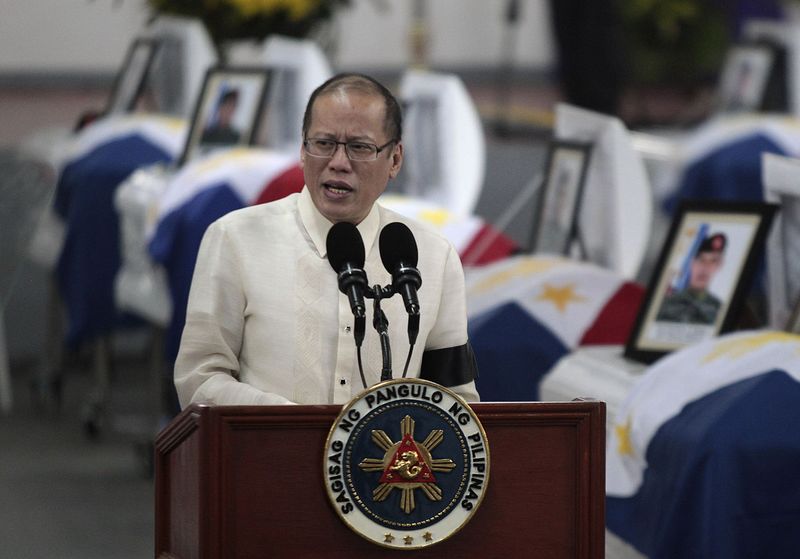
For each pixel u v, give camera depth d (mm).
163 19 23422
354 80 8805
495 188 30016
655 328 13867
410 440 7953
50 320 23938
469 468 8031
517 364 15289
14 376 26312
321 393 8906
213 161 17953
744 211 13766
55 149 23609
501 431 8242
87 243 21312
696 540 11164
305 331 8914
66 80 34656
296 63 20656
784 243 13586
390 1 41812
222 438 7828
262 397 8555
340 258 8516
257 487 7902
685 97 38219
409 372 8977
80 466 20516
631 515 12023
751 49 27656
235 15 22484
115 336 27938
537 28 45188
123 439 22188
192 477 8109
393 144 8828
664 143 25188
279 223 9117
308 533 7961
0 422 23141
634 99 38875
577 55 33344
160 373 20391
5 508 18328
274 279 8969
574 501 8336
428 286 9141
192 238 17203
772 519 11172
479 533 8227
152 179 19891
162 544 8695
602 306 15602
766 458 11188
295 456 7934
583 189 16656
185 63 22906
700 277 13820
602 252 16609
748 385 11734
